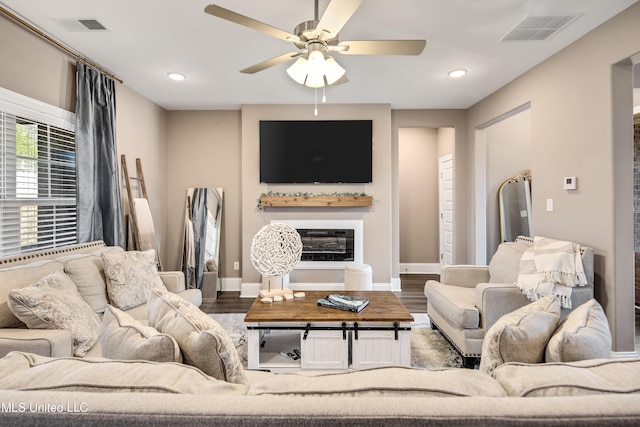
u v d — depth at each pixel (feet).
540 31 8.91
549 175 10.53
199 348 3.21
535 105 11.15
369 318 7.50
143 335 3.34
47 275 6.80
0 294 5.92
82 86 9.93
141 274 8.75
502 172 16.57
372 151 15.37
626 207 8.36
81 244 9.15
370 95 14.21
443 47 9.81
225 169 16.19
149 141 14.48
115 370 2.64
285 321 7.52
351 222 15.33
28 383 2.48
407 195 19.88
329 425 2.10
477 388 2.54
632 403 2.15
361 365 7.67
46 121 8.92
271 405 2.17
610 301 8.42
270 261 9.14
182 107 15.76
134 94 13.34
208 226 15.75
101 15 8.08
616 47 8.20
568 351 3.23
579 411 2.10
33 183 8.63
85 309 6.54
